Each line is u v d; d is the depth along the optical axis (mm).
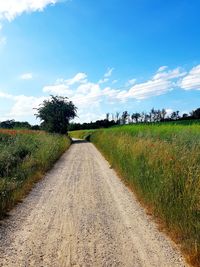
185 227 6547
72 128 114375
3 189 9805
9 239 6879
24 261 5820
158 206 8250
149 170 10070
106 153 24391
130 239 6871
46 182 13602
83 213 8852
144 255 6074
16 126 55531
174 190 7793
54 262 5789
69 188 12281
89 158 23266
